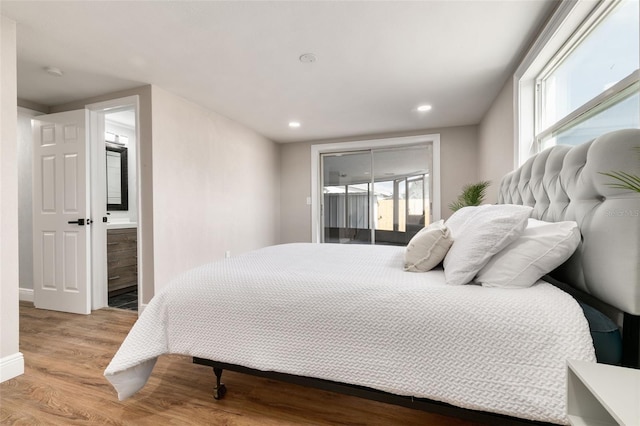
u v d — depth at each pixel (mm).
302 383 1202
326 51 2137
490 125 3188
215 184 3486
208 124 3373
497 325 943
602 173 991
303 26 1843
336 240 4891
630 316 904
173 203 2877
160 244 2719
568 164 1248
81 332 2312
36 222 2945
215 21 1787
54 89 2715
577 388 755
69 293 2824
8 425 1271
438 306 1026
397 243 4512
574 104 1729
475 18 1763
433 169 4176
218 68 2379
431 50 2121
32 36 1914
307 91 2852
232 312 1280
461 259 1163
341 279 1240
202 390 1523
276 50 2119
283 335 1195
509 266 1099
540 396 870
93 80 2551
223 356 1268
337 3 1639
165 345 1347
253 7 1666
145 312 1392
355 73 2473
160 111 2732
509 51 2127
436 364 993
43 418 1312
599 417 732
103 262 2982
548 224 1174
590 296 1119
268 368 1197
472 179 3980
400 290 1108
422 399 1054
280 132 4379
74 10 1666
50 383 1596
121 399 1296
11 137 1732
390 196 4566
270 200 4762
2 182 1694
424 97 2994
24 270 3221
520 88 2195
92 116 2881
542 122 2104
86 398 1457
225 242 3664
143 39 1969
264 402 1424
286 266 1547
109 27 1833
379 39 1986
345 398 1462
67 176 2840
